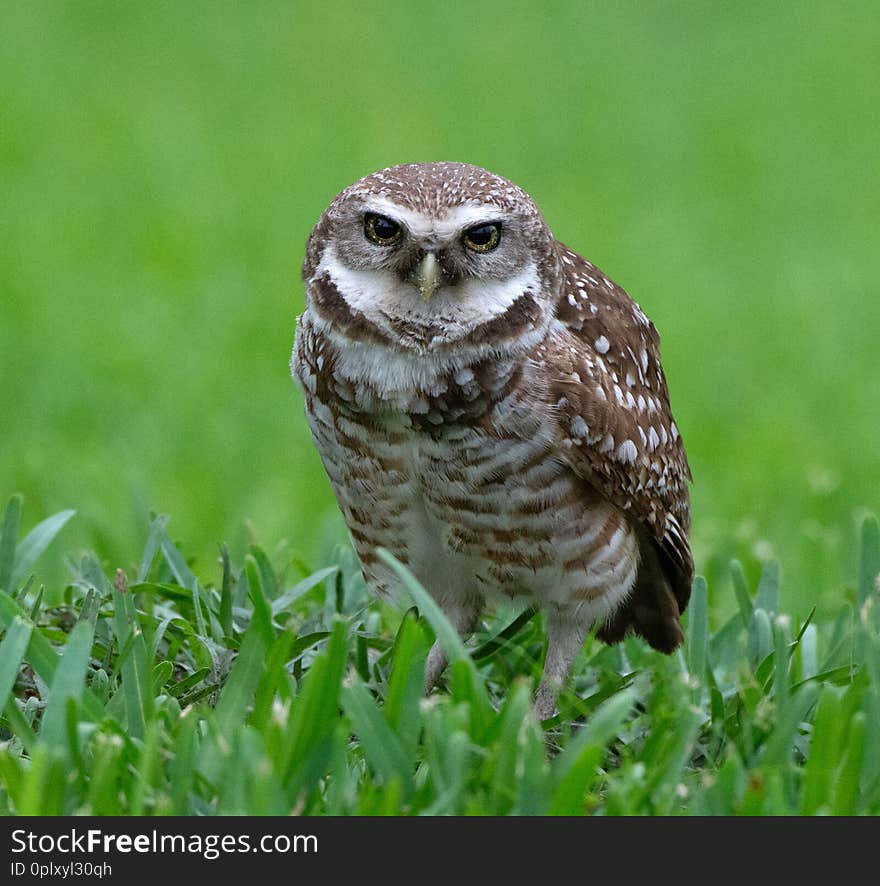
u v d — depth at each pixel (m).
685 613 10.91
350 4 38.69
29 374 18.77
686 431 17.55
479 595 10.02
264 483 15.80
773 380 19.28
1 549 9.71
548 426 9.05
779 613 10.55
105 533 12.48
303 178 27.08
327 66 34.16
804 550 13.50
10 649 7.54
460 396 9.01
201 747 7.55
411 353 9.00
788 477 16.16
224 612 9.51
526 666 9.77
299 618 10.12
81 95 31.38
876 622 9.10
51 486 15.41
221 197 25.98
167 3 37.94
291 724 7.04
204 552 14.03
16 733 7.61
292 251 23.45
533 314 9.16
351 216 9.12
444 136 29.59
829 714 7.11
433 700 7.91
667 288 22.31
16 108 30.27
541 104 31.78
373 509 9.60
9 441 17.03
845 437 17.42
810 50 35.31
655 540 9.95
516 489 9.20
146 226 24.39
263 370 19.14
